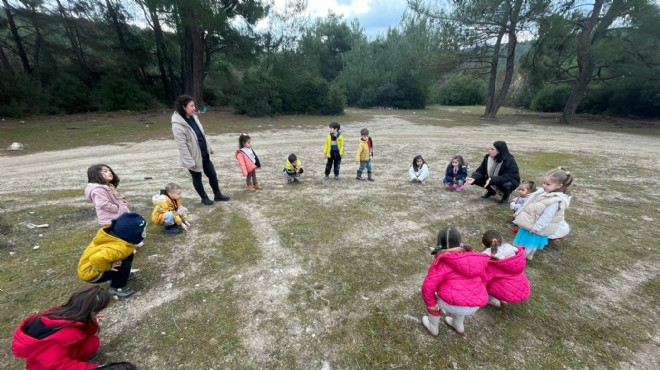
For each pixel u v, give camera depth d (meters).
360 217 4.87
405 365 2.27
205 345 2.40
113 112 20.33
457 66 21.44
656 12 15.52
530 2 17.53
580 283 3.31
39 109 17.75
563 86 28.88
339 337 2.51
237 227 4.41
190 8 17.97
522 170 8.09
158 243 3.90
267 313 2.75
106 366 2.01
